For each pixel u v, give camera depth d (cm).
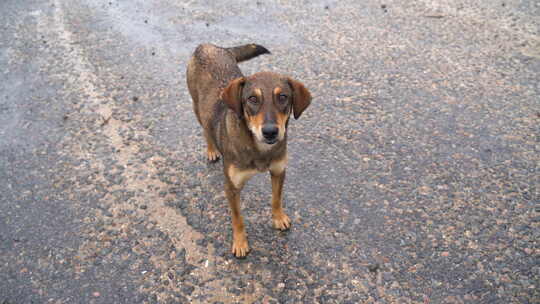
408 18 294
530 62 238
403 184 197
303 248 184
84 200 200
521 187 193
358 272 178
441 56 249
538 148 204
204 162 211
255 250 185
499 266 176
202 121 198
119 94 242
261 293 175
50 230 192
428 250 180
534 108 217
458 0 310
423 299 171
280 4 331
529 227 183
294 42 277
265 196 199
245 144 171
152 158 213
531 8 287
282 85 169
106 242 188
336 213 191
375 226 187
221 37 288
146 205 198
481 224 185
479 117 216
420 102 225
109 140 221
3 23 337
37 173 210
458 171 199
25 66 275
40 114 234
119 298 176
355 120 221
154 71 260
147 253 185
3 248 188
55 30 320
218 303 174
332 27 292
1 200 201
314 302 173
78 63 274
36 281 180
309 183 200
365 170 203
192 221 193
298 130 218
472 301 170
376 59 253
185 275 180
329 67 249
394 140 212
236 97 169
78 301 176
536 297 170
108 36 306
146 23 320
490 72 235
